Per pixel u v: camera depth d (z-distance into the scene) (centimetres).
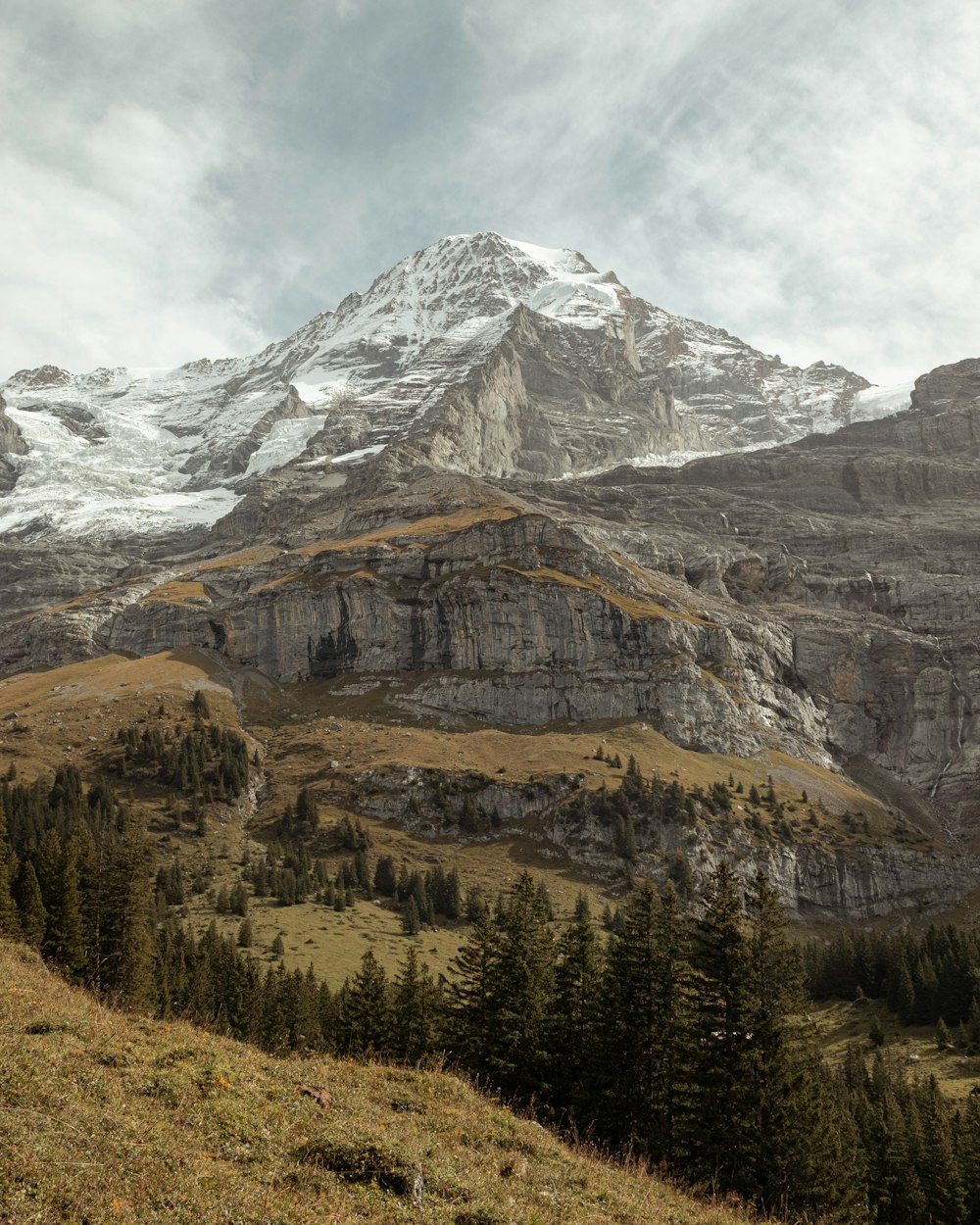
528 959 7794
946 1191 8875
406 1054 8569
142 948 10256
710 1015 6256
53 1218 2400
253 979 11206
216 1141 3225
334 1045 9006
